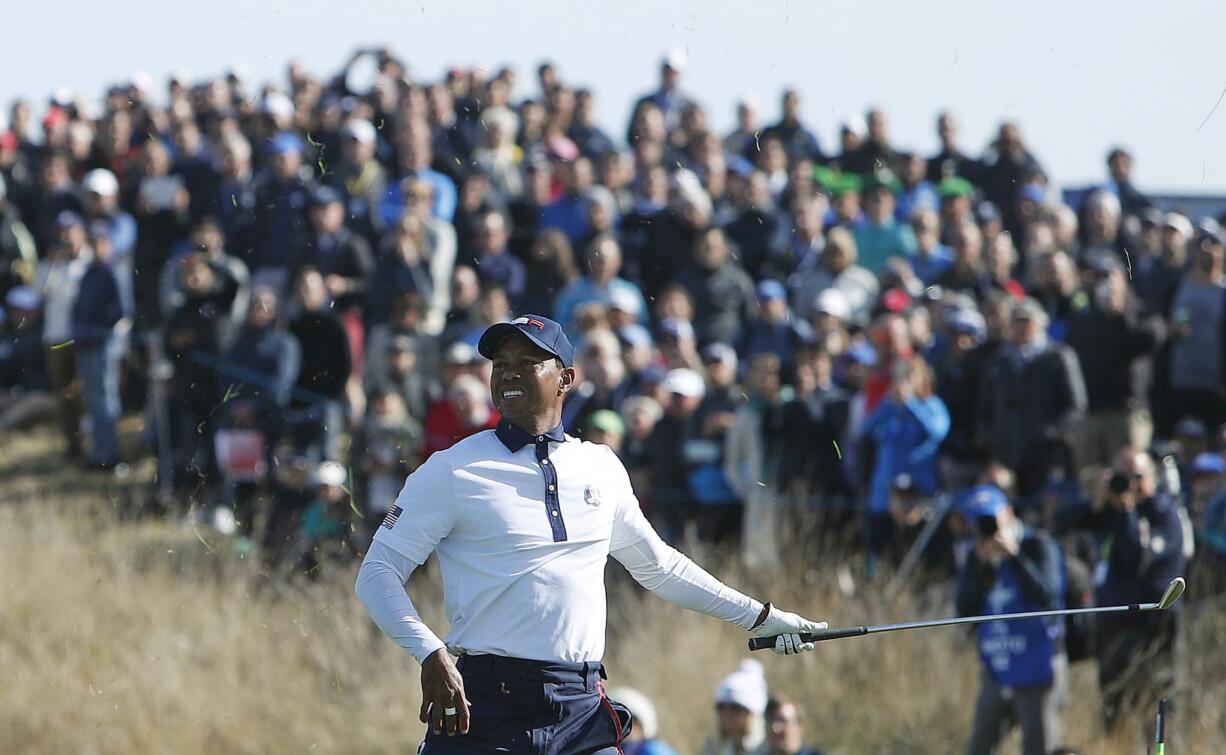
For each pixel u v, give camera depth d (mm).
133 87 59031
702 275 45188
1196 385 43938
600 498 16641
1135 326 40969
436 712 15531
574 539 16406
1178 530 33719
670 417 41156
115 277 53594
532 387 16594
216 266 46719
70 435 54750
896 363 39750
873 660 38969
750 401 40656
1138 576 33406
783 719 32375
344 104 52719
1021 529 32375
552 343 16672
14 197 60469
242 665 40188
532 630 16234
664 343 42906
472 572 16297
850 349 42406
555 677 16219
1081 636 32250
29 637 40969
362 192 49062
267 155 51188
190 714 39312
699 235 45531
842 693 38750
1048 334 42562
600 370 41656
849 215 48094
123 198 55844
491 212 47344
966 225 44625
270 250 48875
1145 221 46250
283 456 43750
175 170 53219
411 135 48375
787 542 39875
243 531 44125
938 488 40156
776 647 17578
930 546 39250
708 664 39531
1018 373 39750
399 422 42625
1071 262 43469
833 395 40844
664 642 40344
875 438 39656
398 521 16281
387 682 39750
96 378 53094
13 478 52906
